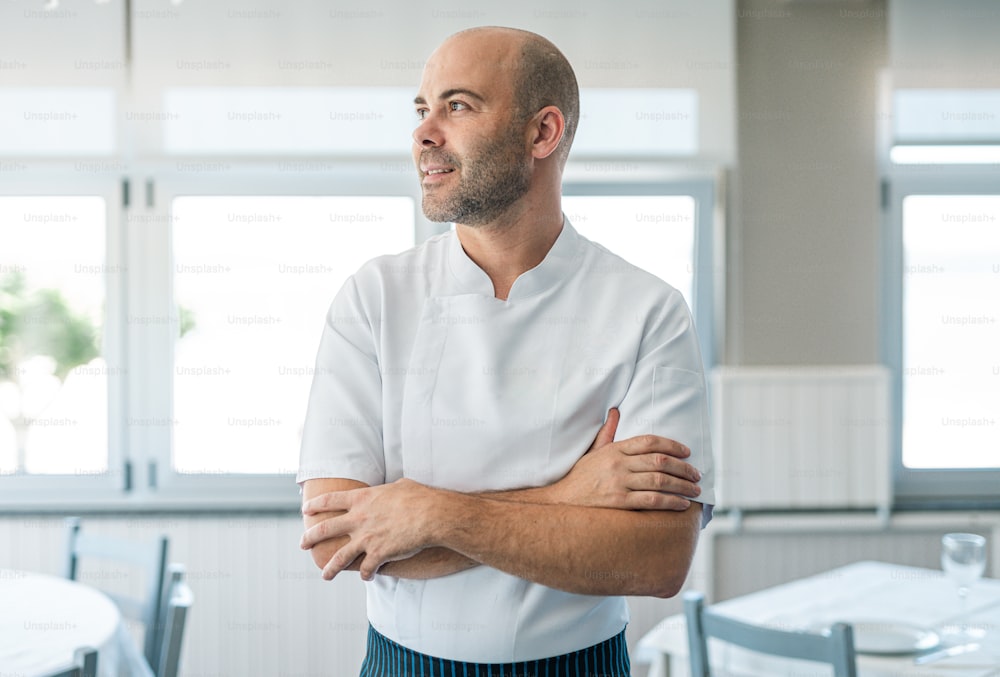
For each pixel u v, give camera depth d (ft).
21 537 11.78
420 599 4.04
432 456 4.21
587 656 4.09
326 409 4.35
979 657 7.17
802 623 8.03
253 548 11.92
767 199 12.21
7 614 7.92
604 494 4.02
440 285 4.35
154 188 12.19
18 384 12.23
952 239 12.68
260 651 11.94
